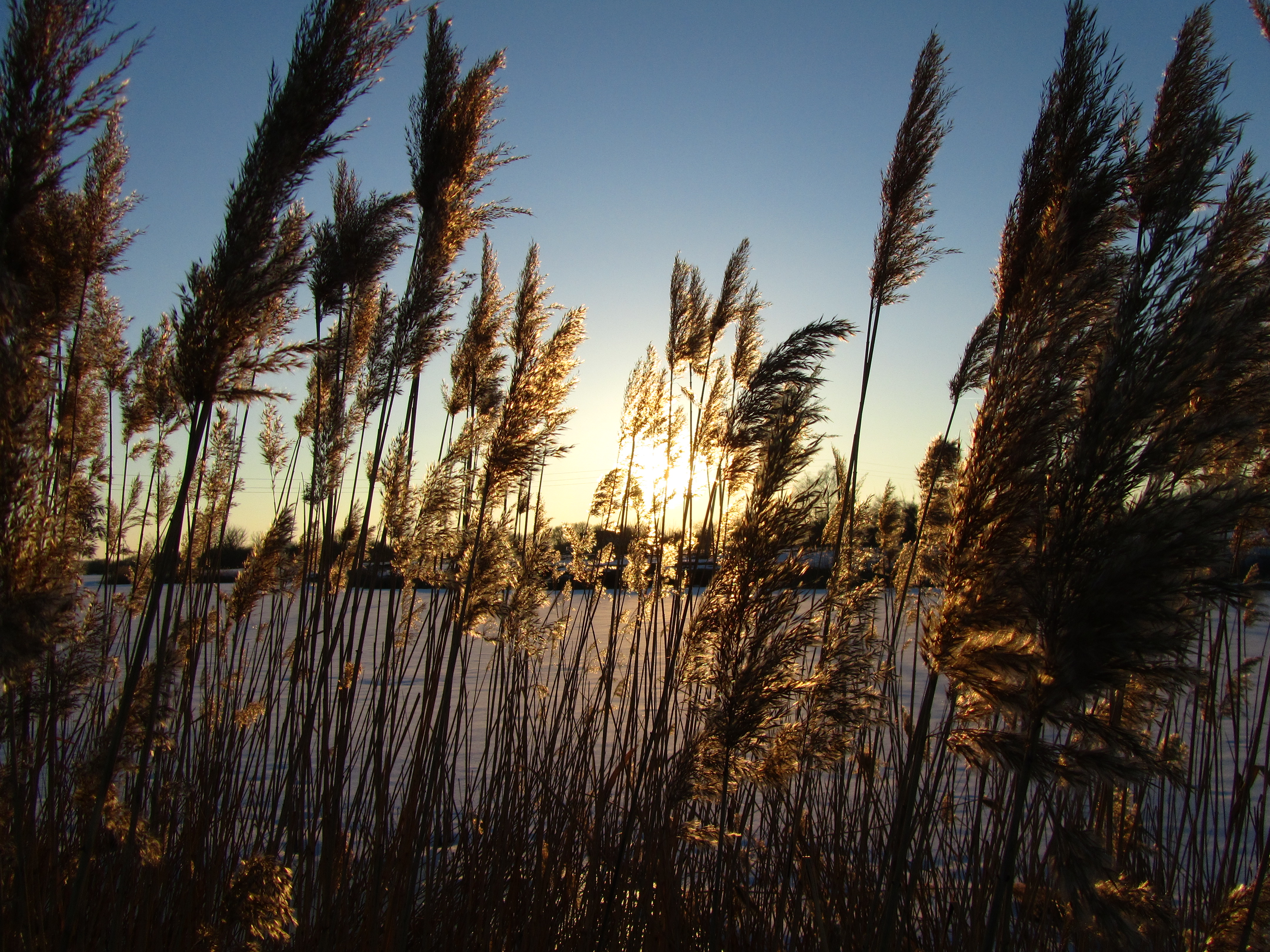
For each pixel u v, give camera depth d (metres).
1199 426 2.00
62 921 2.78
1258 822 3.28
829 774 3.73
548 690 4.86
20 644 2.11
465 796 3.99
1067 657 2.02
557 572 4.93
